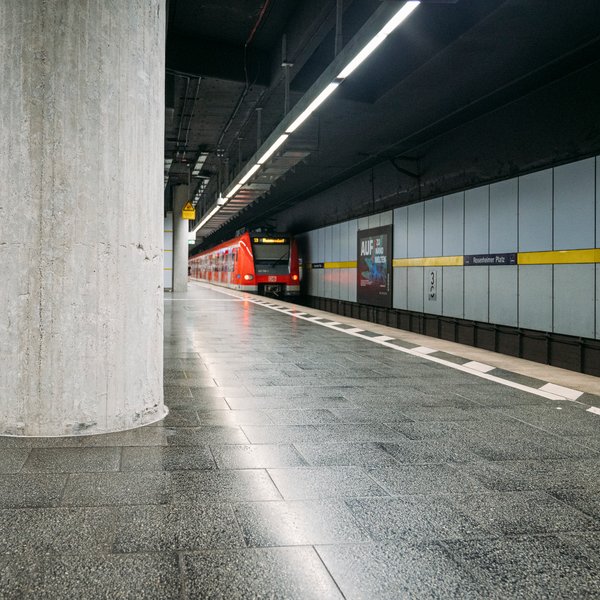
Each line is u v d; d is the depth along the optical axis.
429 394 5.62
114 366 4.05
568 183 11.36
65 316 3.88
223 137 17.00
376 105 13.20
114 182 4.01
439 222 16.61
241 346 8.95
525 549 2.41
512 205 13.17
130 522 2.59
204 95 12.59
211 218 32.22
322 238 28.16
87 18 3.86
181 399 5.19
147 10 4.20
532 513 2.80
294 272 28.70
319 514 2.74
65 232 3.86
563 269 11.52
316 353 8.33
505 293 13.46
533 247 12.45
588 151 10.80
